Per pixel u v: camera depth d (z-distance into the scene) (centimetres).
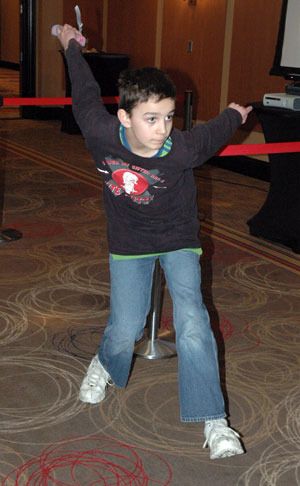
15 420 283
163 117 228
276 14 747
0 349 344
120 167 244
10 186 688
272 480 253
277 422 292
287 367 342
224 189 731
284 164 526
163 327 377
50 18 1120
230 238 555
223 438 252
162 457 264
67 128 1015
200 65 862
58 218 584
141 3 954
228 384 322
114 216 260
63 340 358
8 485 243
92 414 291
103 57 963
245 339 372
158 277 338
